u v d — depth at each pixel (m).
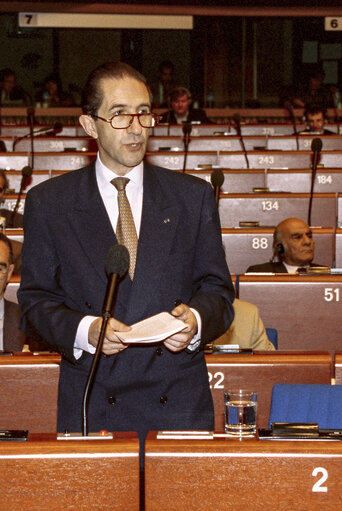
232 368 3.64
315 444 2.22
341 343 4.95
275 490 2.19
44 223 2.87
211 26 16.47
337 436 2.30
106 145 2.78
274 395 3.24
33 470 2.18
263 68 16.62
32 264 2.87
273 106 16.67
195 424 2.85
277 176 9.54
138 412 2.82
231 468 2.20
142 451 2.81
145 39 16.38
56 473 2.19
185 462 2.20
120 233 2.84
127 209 2.87
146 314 2.79
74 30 16.17
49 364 3.55
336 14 16.27
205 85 16.59
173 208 2.89
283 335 4.95
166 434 2.35
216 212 2.98
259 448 2.20
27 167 7.53
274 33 16.58
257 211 8.34
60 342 2.73
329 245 7.00
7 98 15.02
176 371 2.85
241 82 16.62
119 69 2.79
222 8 16.12
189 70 16.56
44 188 2.91
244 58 16.58
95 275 2.80
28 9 15.77
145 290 2.79
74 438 2.29
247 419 2.61
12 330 4.57
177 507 2.20
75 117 14.89
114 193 2.89
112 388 2.81
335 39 16.44
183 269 2.85
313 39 16.48
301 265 6.48
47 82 15.12
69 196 2.89
